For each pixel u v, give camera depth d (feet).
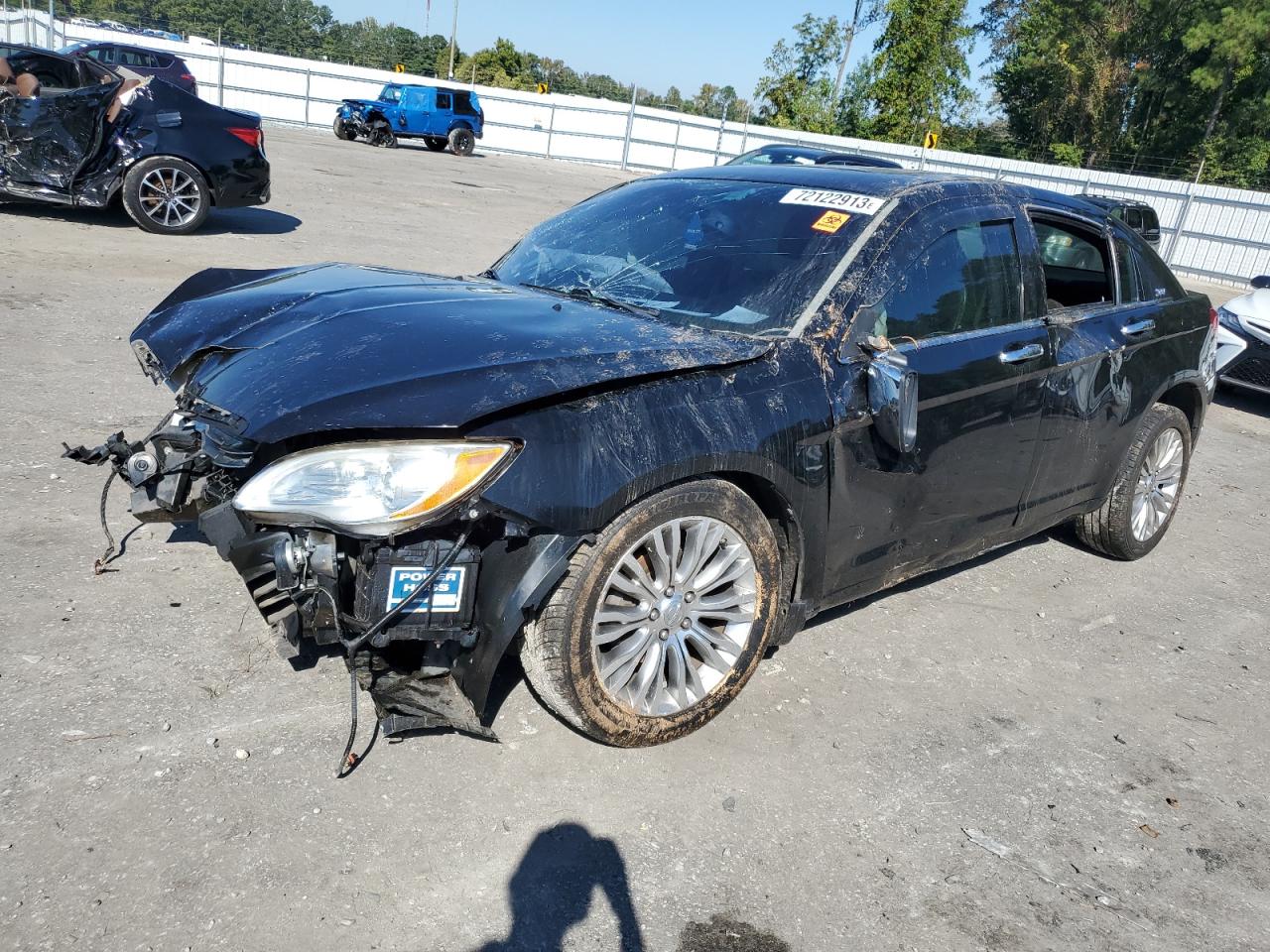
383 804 8.61
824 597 11.02
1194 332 16.20
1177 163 136.36
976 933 8.09
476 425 8.10
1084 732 11.41
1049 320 13.19
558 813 8.80
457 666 8.52
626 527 8.77
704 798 9.29
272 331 9.98
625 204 13.41
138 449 9.53
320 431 8.19
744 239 11.70
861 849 8.91
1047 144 152.25
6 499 13.29
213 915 7.25
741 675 10.23
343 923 7.35
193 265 29.71
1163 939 8.29
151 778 8.52
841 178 12.48
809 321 10.41
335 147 82.53
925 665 12.44
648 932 7.66
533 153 111.55
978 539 12.97
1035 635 13.75
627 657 9.33
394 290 11.14
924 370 11.09
